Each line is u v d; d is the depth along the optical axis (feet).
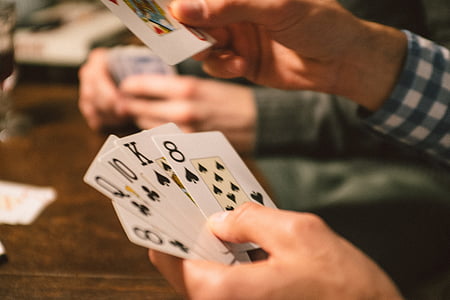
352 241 4.37
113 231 3.15
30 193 3.49
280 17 3.18
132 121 4.94
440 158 4.02
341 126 5.22
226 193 2.71
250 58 3.93
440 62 3.65
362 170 5.15
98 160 2.54
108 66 5.10
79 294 2.59
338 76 3.73
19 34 6.32
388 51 3.58
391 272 4.46
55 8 7.45
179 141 2.89
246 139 5.11
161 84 4.92
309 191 4.64
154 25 3.20
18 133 4.41
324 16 3.25
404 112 3.75
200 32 3.47
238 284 1.97
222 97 5.09
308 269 1.98
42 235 3.05
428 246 4.58
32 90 5.55
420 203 4.68
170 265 2.18
